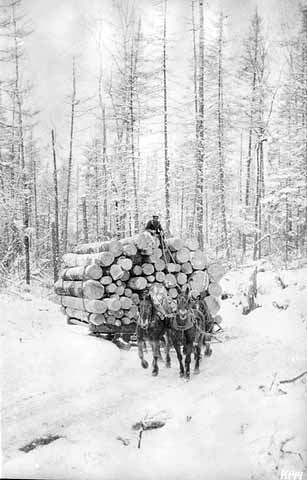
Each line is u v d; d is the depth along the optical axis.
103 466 4.98
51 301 15.67
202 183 21.78
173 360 9.58
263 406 6.15
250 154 24.05
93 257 10.69
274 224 24.62
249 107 22.84
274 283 15.13
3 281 17.22
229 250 22.28
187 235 28.52
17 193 19.72
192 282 10.98
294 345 9.57
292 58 20.22
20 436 5.60
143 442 5.61
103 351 9.26
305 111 21.23
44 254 24.44
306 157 21.78
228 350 9.91
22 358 8.55
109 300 10.16
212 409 6.27
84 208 25.12
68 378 7.95
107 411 6.48
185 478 4.77
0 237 20.30
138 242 10.41
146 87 20.62
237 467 4.94
